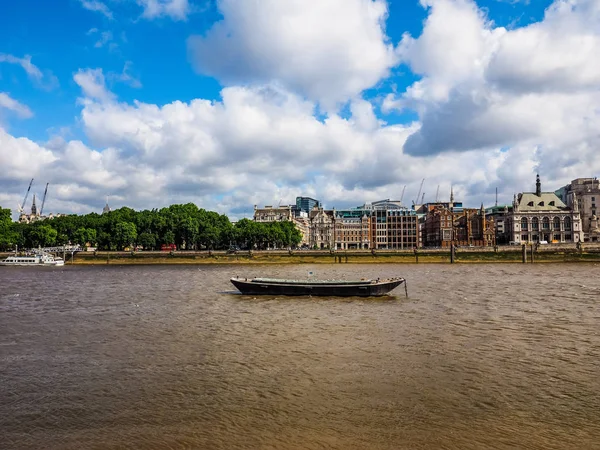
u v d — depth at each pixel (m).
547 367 36.53
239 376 34.56
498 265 167.62
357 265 174.12
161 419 27.11
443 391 31.20
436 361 38.16
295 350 42.09
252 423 26.44
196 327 53.31
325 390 31.45
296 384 32.69
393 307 67.25
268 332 50.25
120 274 138.00
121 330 51.81
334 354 40.53
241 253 196.00
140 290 92.00
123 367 37.25
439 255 185.75
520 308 65.00
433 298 76.00
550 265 165.88
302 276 125.69
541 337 46.84
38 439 24.88
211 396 30.55
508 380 33.38
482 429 25.61
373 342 45.03
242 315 61.56
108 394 31.17
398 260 183.88
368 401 29.50
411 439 24.48
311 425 26.14
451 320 56.34
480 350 41.72
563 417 27.12
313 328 52.28
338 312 63.41
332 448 23.61
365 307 67.62
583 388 31.75
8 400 30.31
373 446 23.77
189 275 132.50
